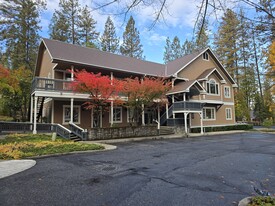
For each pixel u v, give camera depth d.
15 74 19.62
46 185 4.95
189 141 14.35
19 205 3.82
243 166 6.93
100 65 17.28
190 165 7.07
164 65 26.33
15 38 25.33
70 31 30.36
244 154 9.22
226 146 11.81
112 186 4.87
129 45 32.25
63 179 5.43
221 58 25.42
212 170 6.40
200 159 8.10
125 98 17.50
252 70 24.28
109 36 32.28
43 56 20.66
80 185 4.94
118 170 6.39
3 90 18.33
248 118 34.59
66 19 29.48
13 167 6.71
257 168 6.67
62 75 17.42
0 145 9.84
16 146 9.77
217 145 12.24
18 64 25.70
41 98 17.16
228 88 26.33
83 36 31.52
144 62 24.23
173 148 11.06
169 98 21.77
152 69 22.31
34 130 14.12
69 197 4.19
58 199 4.09
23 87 20.28
